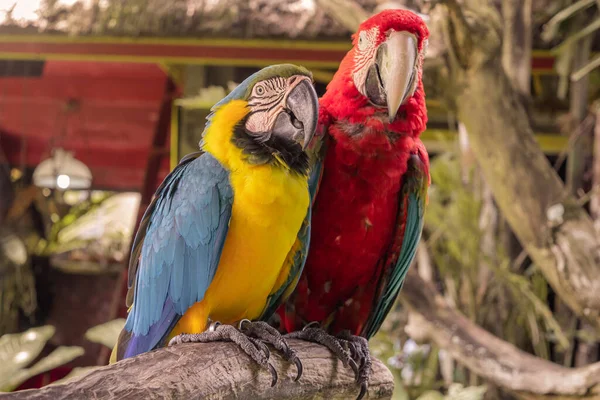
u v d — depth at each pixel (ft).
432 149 14.38
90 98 17.20
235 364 4.62
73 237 19.53
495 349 9.60
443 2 8.61
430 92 9.70
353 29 10.21
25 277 17.79
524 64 10.85
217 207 5.23
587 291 9.13
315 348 5.44
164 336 5.69
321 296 6.52
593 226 9.50
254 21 12.39
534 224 9.53
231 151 5.32
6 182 18.52
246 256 5.23
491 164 9.64
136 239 6.19
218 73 13.85
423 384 11.76
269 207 5.14
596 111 11.76
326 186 6.10
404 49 5.70
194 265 5.36
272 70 5.42
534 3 11.82
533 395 9.03
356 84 5.89
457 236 11.34
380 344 11.59
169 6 12.50
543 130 13.79
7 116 17.76
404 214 6.29
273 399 4.88
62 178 17.38
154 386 4.02
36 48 13.78
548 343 12.24
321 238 6.21
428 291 10.33
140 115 17.49
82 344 18.06
